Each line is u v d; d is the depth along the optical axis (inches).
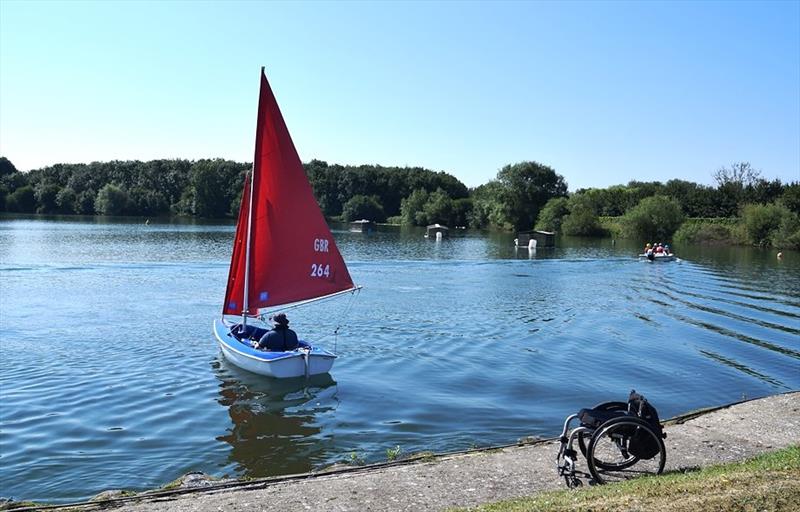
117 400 668.7
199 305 1309.1
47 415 613.9
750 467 368.5
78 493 438.3
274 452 526.6
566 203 5334.6
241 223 871.7
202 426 592.7
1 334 1000.9
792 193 4266.7
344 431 583.8
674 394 729.0
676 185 5743.1
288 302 860.0
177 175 6791.3
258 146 825.5
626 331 1135.6
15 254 2246.6
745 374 829.8
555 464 416.2
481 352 943.7
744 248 3816.4
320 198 6968.5
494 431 585.9
